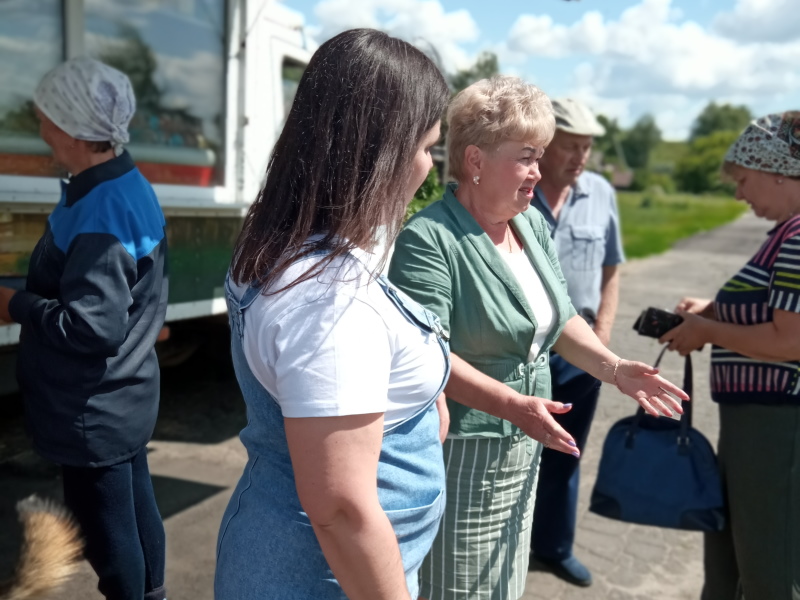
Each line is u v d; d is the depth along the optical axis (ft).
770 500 6.68
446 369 4.02
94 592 8.61
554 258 6.98
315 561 3.81
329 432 3.27
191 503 11.03
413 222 6.11
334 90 3.51
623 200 168.35
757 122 6.91
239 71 14.19
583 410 8.99
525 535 6.59
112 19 11.78
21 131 10.77
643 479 7.23
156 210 6.77
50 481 11.45
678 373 20.39
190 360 17.66
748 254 61.26
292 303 3.37
